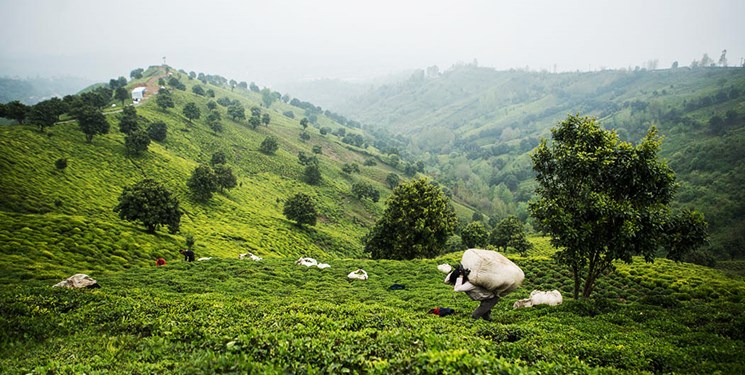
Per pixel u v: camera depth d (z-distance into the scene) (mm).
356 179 182875
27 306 17234
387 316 16672
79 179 87750
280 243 93875
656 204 22906
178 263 40562
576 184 24234
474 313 18594
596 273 24844
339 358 9672
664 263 45531
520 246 90125
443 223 55719
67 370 10156
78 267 41562
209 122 175750
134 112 139375
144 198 65375
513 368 8609
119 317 16172
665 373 10758
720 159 155125
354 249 109750
